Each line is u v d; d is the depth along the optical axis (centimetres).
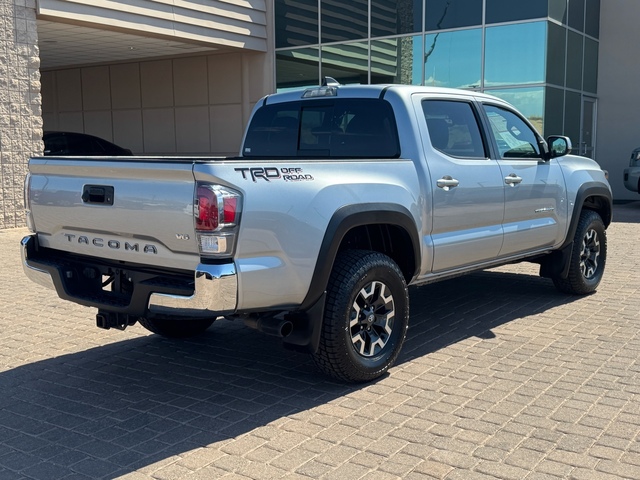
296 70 1720
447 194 522
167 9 1443
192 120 1875
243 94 1778
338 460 352
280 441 375
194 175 372
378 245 511
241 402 434
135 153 1994
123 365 510
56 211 455
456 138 552
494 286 762
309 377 479
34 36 1201
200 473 340
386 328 471
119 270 435
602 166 1817
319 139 561
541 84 1444
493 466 343
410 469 341
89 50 1680
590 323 601
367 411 414
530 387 448
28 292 752
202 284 372
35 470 346
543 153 640
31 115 1205
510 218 591
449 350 530
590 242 705
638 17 1723
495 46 1483
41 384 471
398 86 530
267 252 396
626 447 361
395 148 512
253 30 1683
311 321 428
